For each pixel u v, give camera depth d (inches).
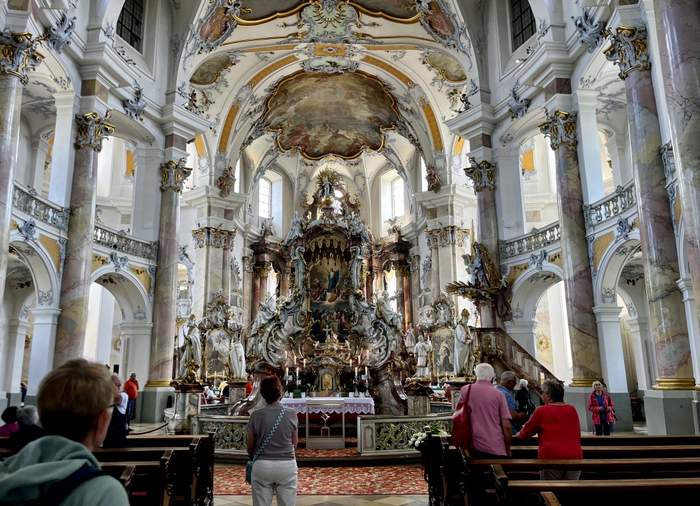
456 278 991.0
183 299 1016.2
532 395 568.7
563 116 584.1
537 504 142.3
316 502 285.1
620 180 743.7
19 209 497.4
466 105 746.2
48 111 724.7
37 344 529.7
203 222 1006.4
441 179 1011.3
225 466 394.9
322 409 478.0
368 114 1111.0
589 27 542.6
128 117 646.5
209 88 909.2
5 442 225.0
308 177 1322.6
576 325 549.3
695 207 321.4
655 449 199.8
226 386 666.8
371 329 753.6
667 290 413.7
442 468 245.4
